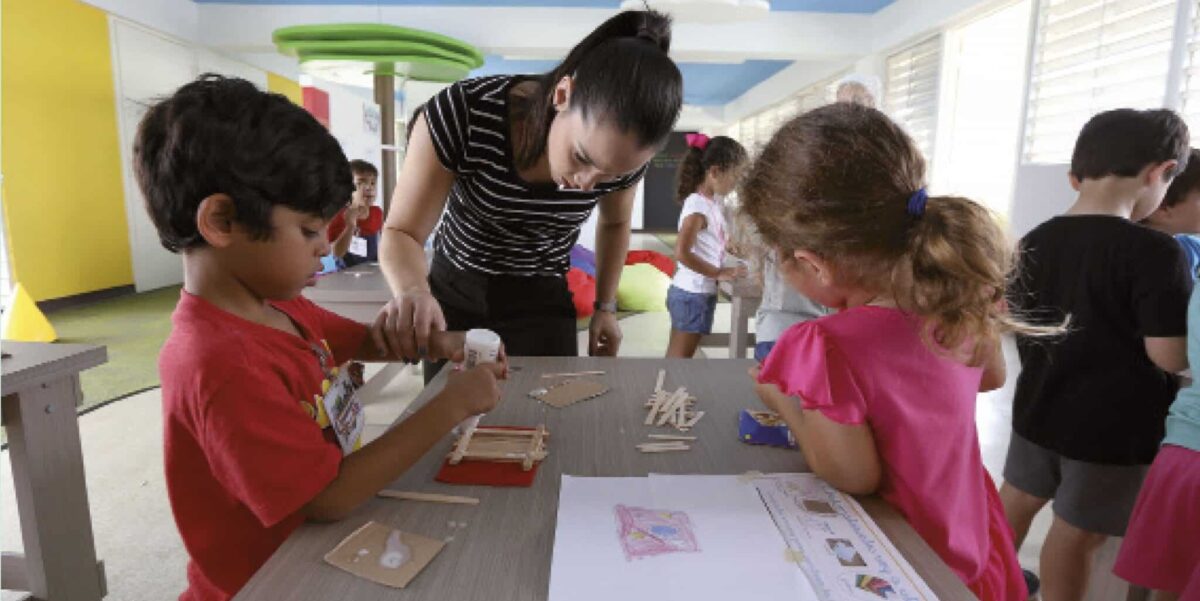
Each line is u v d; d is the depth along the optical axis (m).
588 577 0.54
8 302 3.66
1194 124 2.83
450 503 0.66
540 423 0.87
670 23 1.01
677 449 0.79
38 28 4.36
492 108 1.07
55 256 4.57
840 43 5.75
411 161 1.14
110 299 5.09
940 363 0.66
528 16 5.71
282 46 3.72
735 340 2.36
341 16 5.80
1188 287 1.11
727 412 0.91
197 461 0.66
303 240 0.66
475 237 1.28
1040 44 3.75
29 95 4.31
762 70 8.25
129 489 1.95
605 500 0.67
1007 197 4.47
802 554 0.58
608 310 1.50
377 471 0.64
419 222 1.17
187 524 0.68
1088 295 1.20
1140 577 1.09
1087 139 1.26
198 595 0.71
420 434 0.68
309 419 0.65
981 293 0.62
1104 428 1.20
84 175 4.80
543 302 1.38
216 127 0.60
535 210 1.19
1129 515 1.21
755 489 0.69
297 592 0.52
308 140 0.64
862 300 0.70
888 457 0.66
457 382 0.74
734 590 0.53
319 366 0.76
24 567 1.22
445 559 0.57
